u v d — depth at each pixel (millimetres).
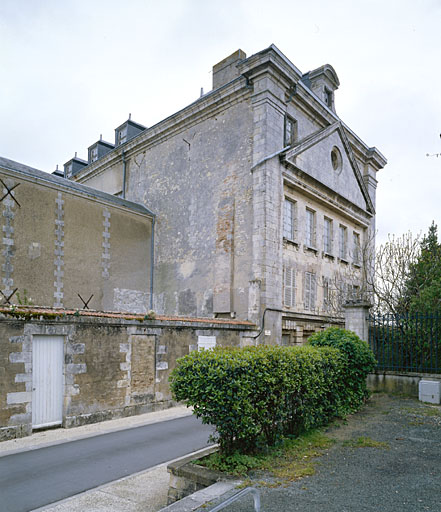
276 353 6242
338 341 9359
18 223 14633
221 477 4945
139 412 10664
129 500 5211
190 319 12609
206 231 17828
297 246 17875
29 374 8461
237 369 5352
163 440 8008
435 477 5059
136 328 10797
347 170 21812
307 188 18234
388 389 10812
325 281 19594
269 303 15406
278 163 16641
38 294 15000
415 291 13820
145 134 21016
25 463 6586
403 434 7062
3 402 8047
